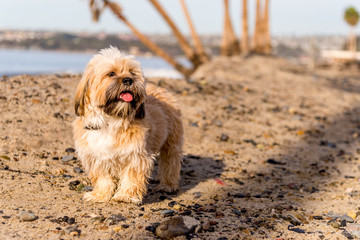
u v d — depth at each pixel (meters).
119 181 5.31
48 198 5.12
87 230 4.27
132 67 4.82
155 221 4.65
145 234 4.28
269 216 5.15
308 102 14.59
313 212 5.41
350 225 4.90
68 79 10.42
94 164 5.00
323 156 8.82
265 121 11.20
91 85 4.75
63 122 7.94
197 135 9.23
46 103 8.57
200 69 21.72
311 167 7.95
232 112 11.30
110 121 4.77
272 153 8.78
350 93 18.92
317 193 6.34
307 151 9.14
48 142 7.13
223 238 4.34
